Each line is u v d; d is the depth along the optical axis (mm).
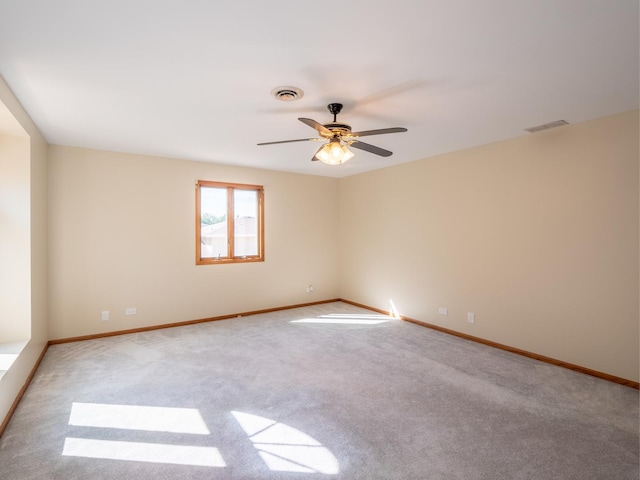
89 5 1599
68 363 3498
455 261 4512
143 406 2658
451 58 2115
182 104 2824
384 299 5617
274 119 3193
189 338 4336
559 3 1597
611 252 3135
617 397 2822
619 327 3092
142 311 4648
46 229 3967
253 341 4227
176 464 2008
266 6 1620
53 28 1785
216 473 1938
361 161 5129
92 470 1946
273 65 2195
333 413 2570
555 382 3102
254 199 5656
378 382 3094
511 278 3902
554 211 3523
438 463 2025
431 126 3430
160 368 3389
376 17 1711
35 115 3074
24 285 3129
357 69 2248
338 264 6578
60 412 2559
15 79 2369
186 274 4980
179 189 4906
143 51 2023
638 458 2072
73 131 3566
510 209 3900
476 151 4246
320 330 4703
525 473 1942
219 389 2947
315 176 6262
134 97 2686
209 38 1891
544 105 2883
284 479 1897
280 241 5879
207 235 5207
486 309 4156
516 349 3855
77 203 4207
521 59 2127
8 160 3088
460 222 4441
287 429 2363
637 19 1717
